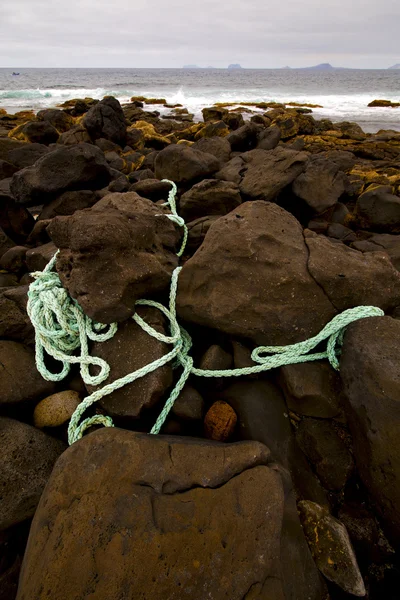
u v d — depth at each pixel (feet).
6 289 13.30
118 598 5.58
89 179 20.79
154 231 11.34
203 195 18.62
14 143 31.96
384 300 10.05
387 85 220.23
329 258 10.14
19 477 7.86
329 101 130.52
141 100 122.11
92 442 7.11
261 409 9.30
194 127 65.57
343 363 8.99
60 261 10.59
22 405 9.59
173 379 10.16
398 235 19.54
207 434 9.25
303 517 7.54
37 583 5.76
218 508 6.44
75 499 6.46
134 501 6.34
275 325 9.83
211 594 5.73
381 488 7.48
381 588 7.20
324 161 21.25
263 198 19.35
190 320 10.59
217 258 10.30
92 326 10.35
